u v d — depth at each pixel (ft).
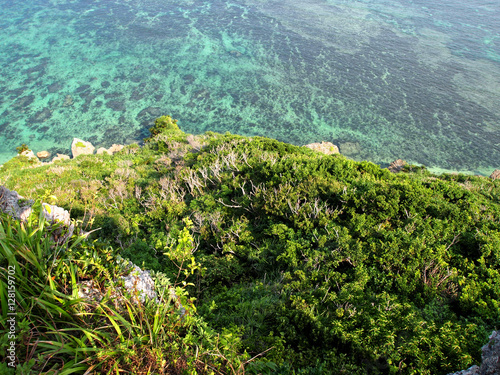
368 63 273.75
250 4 399.24
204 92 233.76
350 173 72.74
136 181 92.53
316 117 211.82
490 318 32.81
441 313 34.50
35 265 16.08
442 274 39.99
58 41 296.51
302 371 26.58
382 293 36.81
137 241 52.44
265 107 220.43
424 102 225.56
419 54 286.87
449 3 404.98
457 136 195.83
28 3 384.47
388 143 191.42
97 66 259.39
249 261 50.26
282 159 77.00
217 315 34.96
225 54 284.82
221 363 19.10
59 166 118.52
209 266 46.34
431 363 27.25
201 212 62.95
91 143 181.98
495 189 83.97
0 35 303.07
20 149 153.99
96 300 18.56
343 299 35.78
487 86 241.35
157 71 256.93
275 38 315.78
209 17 359.46
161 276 23.13
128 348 15.80
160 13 366.84
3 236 15.98
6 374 12.73
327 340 30.40
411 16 366.63
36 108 207.92
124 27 329.11
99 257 20.57
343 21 353.10
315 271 41.34
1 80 234.38
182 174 83.56
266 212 59.31
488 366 21.84
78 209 64.59
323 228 53.21
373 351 28.55
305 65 271.08
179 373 16.80
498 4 401.29
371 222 53.42
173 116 208.54
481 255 42.96
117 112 208.54
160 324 17.65
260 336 30.91
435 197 60.95
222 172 78.59
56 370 13.78
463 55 284.82
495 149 186.29
